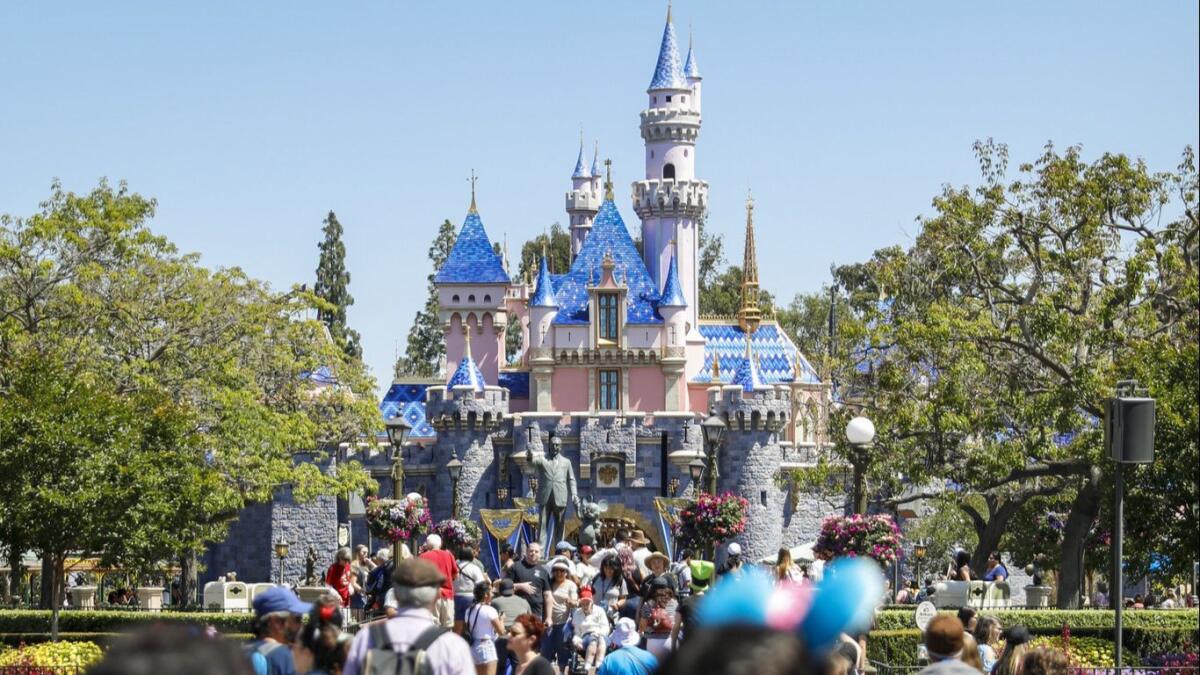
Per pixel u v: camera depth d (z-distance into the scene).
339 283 168.50
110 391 59.78
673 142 146.25
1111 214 56.66
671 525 86.88
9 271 71.38
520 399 139.62
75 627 51.22
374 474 126.06
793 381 136.00
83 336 71.31
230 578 76.62
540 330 134.88
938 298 61.91
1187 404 34.47
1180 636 41.75
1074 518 54.69
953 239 59.44
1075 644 41.06
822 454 72.62
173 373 73.19
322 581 62.97
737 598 4.85
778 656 4.51
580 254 138.88
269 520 114.00
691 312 143.00
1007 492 66.44
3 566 83.12
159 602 72.31
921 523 93.69
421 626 14.58
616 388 135.12
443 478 126.81
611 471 124.75
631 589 33.00
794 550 68.62
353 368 92.00
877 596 5.02
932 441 58.50
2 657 38.34
